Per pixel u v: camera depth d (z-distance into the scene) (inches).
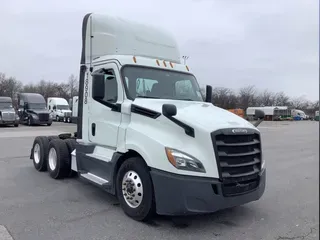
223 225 182.1
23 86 3031.5
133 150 186.9
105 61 223.6
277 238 165.8
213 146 163.2
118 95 208.4
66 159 279.6
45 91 2965.1
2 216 187.0
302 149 581.9
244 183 175.2
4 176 296.0
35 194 235.5
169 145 166.9
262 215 201.0
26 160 388.8
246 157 177.0
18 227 171.0
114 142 204.5
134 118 193.5
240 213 203.8
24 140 634.2
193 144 166.9
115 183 200.1
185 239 161.9
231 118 187.0
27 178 288.7
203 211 161.6
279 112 2965.1
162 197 166.1
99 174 219.3
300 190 268.4
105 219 185.9
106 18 237.5
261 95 3599.9
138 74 214.5
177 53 266.7
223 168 165.6
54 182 274.1
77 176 296.4
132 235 164.7
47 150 311.0
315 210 211.2
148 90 214.7
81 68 249.4
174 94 226.1
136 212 181.2
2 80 2815.0
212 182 161.5
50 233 164.1
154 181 169.2
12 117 1116.5
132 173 185.5
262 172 187.0
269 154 510.0
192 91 238.5
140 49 241.4
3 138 675.4
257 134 184.9
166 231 171.0
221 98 2160.4
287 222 189.0
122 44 233.6
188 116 175.3
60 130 951.0
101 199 225.1
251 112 2527.1
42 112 1191.6
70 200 221.9
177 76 235.1
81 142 247.1
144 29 249.4
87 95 239.6
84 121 243.9
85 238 159.2
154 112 180.9
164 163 165.3
